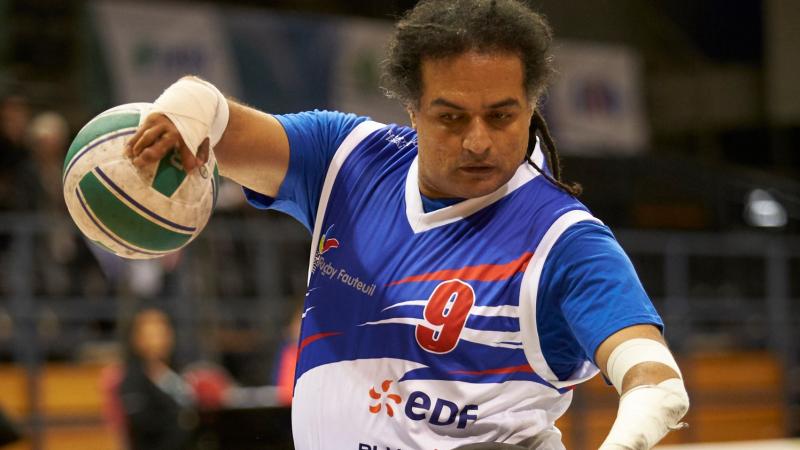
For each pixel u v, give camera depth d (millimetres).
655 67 33656
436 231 4637
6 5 25516
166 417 13703
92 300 16828
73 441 16281
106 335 17219
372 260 4730
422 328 4484
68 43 25891
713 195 29172
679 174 29094
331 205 5051
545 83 4543
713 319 21484
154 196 4523
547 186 4652
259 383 17375
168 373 14242
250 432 10664
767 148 32781
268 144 5098
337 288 4820
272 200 5371
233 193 20641
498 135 4406
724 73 34000
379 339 4598
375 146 5090
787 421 21500
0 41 25250
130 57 23062
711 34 34406
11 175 18875
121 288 16703
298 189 5234
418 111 4547
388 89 4805
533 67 4418
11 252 17359
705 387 21062
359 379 4621
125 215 4523
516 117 4426
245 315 18000
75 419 16312
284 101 24594
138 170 4516
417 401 4461
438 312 4469
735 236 23641
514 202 4590
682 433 20438
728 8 34125
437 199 4695
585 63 28969
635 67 29703
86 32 23016
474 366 4414
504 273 4430
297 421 4906
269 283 18797
